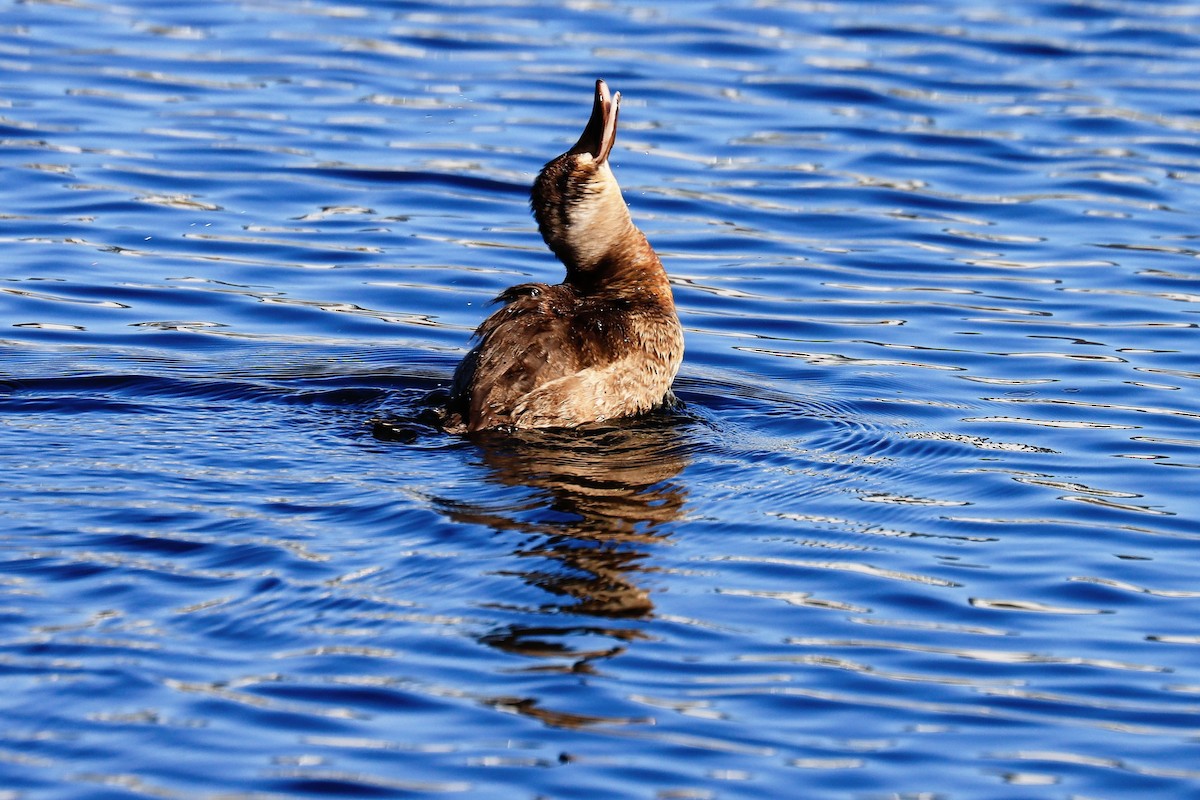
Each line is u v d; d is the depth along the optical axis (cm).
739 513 1267
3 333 1700
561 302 1496
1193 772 925
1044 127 2527
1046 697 1002
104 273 1911
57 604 1068
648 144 2438
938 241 2127
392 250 2038
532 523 1221
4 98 2466
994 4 3162
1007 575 1177
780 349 1764
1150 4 3167
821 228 2167
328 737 930
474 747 926
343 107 2520
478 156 2344
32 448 1346
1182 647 1074
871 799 891
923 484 1355
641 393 1493
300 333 1761
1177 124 2538
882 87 2692
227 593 1091
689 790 891
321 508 1234
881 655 1048
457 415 1429
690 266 2030
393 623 1057
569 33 2927
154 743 917
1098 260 2048
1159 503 1324
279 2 3066
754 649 1048
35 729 925
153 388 1527
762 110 2589
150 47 2759
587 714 961
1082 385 1644
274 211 2147
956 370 1694
